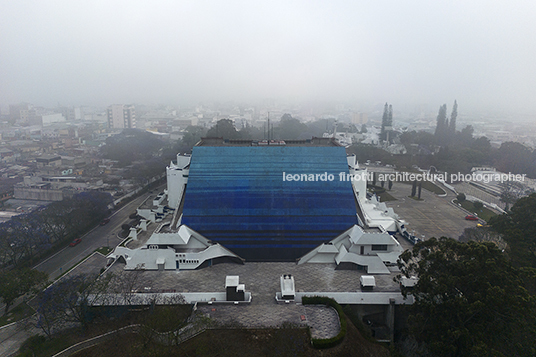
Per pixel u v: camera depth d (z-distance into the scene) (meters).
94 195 126.62
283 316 55.53
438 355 48.38
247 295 60.81
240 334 51.03
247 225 76.19
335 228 76.69
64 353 50.91
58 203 117.38
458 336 45.62
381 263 68.75
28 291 71.50
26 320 63.00
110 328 55.69
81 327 57.09
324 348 48.94
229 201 79.06
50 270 91.12
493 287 47.88
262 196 79.94
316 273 69.06
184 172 91.25
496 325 48.25
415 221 124.38
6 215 130.50
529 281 61.41
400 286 61.75
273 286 64.62
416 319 50.62
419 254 75.25
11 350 58.56
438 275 53.94
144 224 84.38
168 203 95.62
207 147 87.38
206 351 47.75
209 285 64.50
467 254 53.34
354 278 67.25
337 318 55.38
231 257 73.12
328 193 81.19
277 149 87.56
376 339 59.09
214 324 52.31
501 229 84.81
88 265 91.81
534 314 49.16
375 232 74.94
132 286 59.78
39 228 100.69
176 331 50.16
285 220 77.06
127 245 76.19
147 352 48.22
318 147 88.44
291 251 73.81
